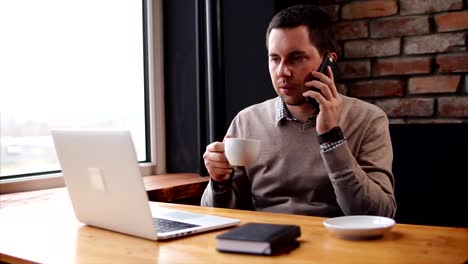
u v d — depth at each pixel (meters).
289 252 0.96
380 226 1.05
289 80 1.48
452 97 2.27
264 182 1.66
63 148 1.20
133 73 2.39
